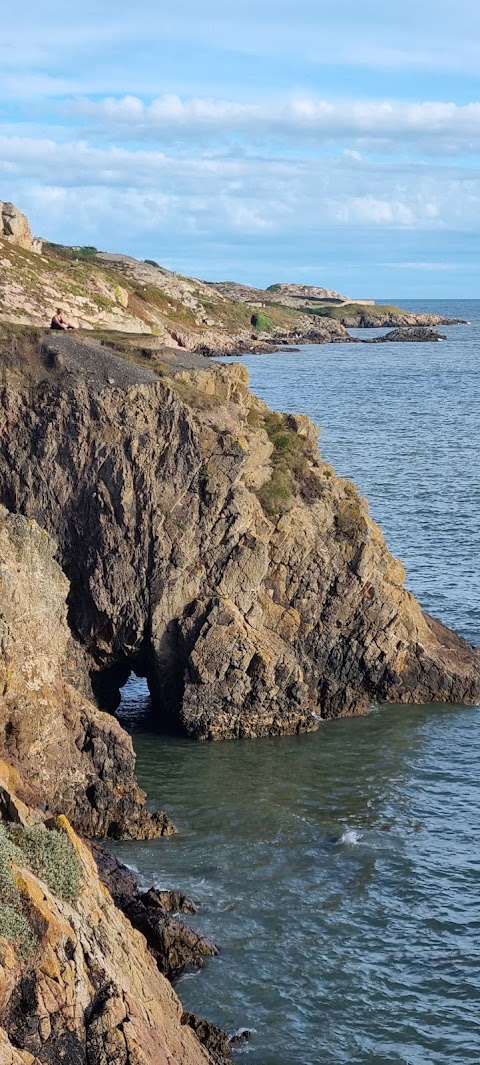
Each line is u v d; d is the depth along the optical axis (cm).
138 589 5153
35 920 2319
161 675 5153
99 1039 2314
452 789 4569
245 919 3591
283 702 5109
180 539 5134
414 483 9731
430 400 16475
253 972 3328
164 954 3334
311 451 5831
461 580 6875
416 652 5500
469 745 5003
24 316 12125
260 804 4403
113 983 2412
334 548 5394
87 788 4112
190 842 4081
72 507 5203
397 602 5469
